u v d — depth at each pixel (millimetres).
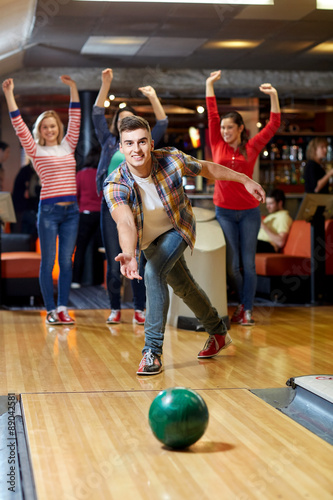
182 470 2207
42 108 10547
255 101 10930
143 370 3588
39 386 3359
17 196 10320
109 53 8914
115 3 6367
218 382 3441
